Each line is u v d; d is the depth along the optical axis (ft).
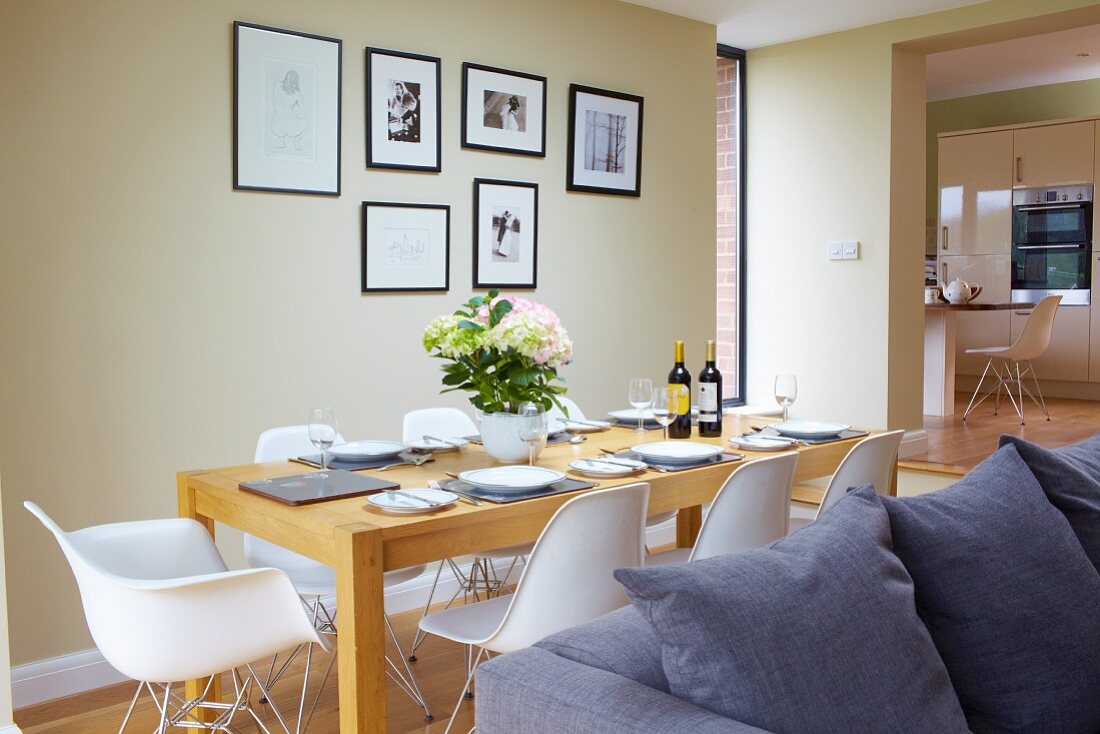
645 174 16.43
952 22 17.39
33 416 10.37
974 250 28.40
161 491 11.30
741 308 20.90
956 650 6.23
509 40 14.30
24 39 10.11
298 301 12.31
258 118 11.80
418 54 13.21
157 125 11.06
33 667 10.50
